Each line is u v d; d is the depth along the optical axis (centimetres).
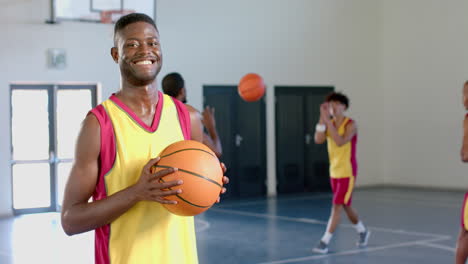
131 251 138
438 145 998
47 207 796
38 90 791
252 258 448
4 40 752
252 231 583
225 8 909
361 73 1051
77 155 136
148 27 141
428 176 1016
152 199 128
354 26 1043
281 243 512
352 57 1041
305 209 755
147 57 139
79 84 811
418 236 538
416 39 1027
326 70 1011
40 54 773
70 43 790
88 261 459
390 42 1069
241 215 707
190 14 880
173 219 143
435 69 1000
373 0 1066
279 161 970
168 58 863
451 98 977
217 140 290
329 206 782
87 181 136
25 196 783
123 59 139
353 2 1041
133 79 141
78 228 133
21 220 712
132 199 129
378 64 1070
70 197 135
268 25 950
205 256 458
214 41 900
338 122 464
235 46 919
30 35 767
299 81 982
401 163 1059
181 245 146
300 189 991
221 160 911
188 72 878
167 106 149
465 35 955
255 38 937
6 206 757
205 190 132
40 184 793
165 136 144
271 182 958
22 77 764
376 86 1070
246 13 929
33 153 790
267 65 950
